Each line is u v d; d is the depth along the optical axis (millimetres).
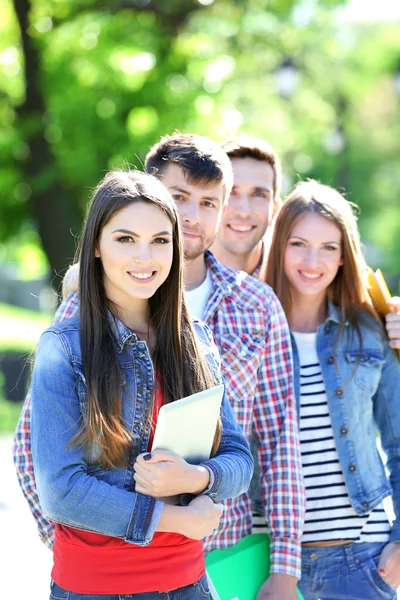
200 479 2959
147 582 2928
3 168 15914
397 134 38469
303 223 4348
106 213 3045
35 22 15961
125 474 2967
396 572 4086
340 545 4113
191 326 3256
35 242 18812
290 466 3881
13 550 7527
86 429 2883
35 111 15531
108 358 3002
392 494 4359
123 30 15820
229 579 3701
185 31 16297
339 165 32281
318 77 21031
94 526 2832
